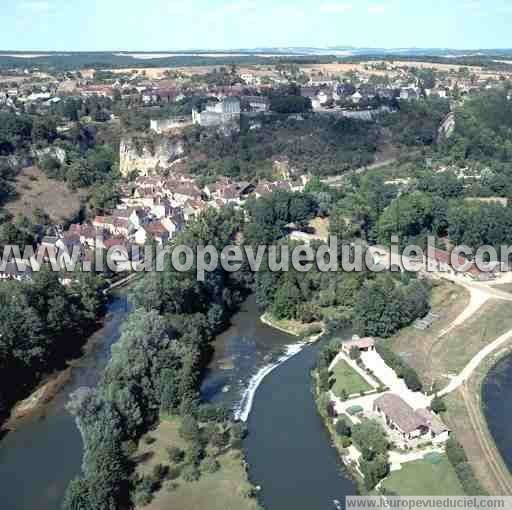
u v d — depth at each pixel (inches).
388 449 5132.9
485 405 5885.8
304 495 4714.6
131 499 4643.2
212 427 5457.7
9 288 7091.5
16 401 6122.1
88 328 7696.9
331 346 6855.3
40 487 4847.4
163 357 6003.9
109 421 5147.6
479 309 7844.5
